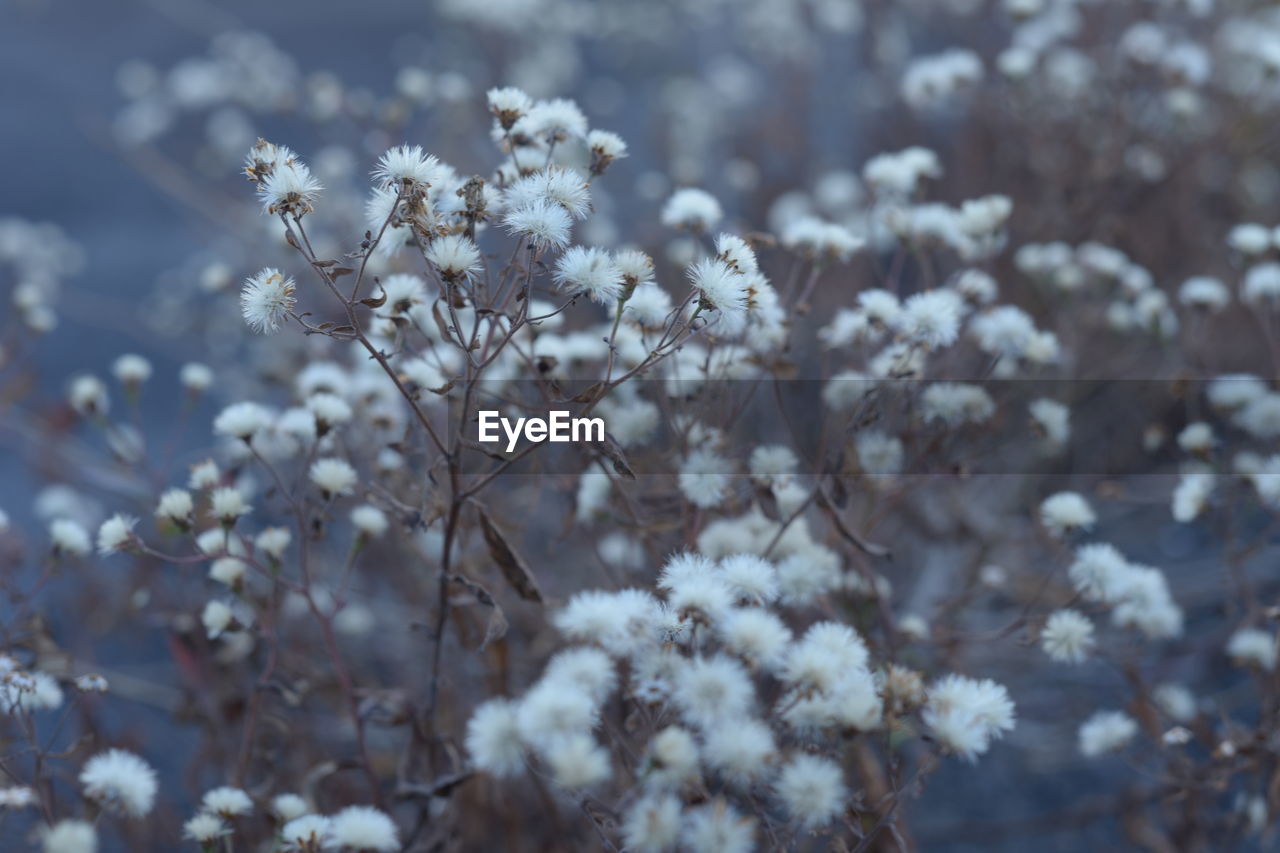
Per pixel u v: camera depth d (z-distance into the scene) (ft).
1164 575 3.21
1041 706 2.91
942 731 2.08
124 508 3.28
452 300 2.16
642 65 6.22
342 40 7.75
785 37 4.79
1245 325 3.50
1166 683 2.86
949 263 3.43
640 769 2.05
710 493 2.31
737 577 2.12
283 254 3.17
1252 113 3.76
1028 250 2.89
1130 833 2.65
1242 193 4.00
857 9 4.76
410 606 2.79
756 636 2.05
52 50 8.22
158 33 8.50
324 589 2.76
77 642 2.89
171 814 2.65
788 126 4.50
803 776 2.04
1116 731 2.43
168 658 3.10
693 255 2.54
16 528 3.23
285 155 2.10
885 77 4.50
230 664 2.63
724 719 2.02
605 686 2.06
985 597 2.96
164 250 5.65
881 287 3.64
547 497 3.08
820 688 2.06
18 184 6.35
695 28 6.06
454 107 3.43
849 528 2.34
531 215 2.13
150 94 5.17
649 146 4.89
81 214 6.05
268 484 3.05
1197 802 2.51
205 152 4.67
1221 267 3.67
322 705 2.85
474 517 2.43
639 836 1.98
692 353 2.44
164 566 2.89
